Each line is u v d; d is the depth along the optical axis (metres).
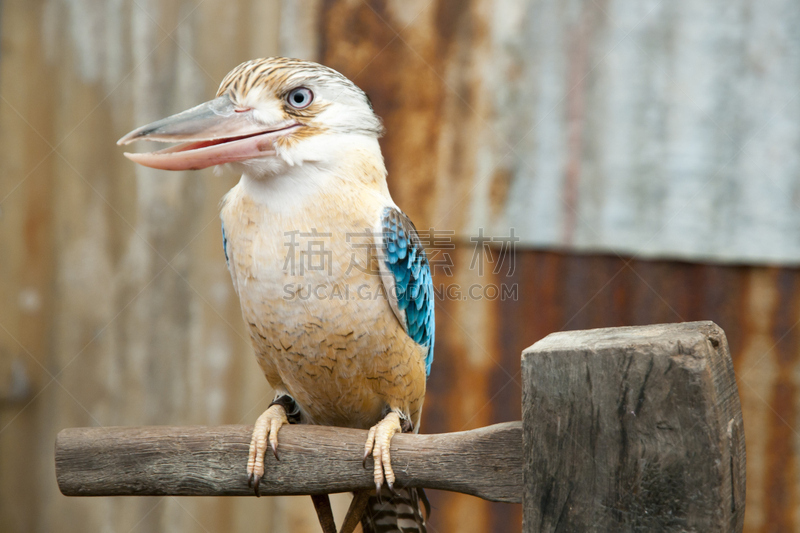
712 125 5.54
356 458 3.45
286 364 4.08
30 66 6.18
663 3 5.57
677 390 2.38
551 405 2.60
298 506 6.18
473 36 5.83
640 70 5.62
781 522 5.41
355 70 5.96
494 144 5.84
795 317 5.42
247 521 6.28
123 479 3.51
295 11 6.00
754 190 5.49
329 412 4.40
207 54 6.17
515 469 3.01
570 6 5.69
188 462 3.53
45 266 6.25
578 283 5.78
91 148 6.23
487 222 5.88
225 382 6.27
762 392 5.47
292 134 3.88
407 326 4.14
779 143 5.45
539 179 5.80
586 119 5.72
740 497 2.48
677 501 2.38
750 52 5.47
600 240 5.72
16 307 6.22
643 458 2.43
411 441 3.33
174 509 6.32
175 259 6.26
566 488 2.56
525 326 5.87
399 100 5.92
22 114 6.19
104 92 6.21
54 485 6.29
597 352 2.51
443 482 3.17
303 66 4.05
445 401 5.99
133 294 6.26
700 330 2.56
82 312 6.27
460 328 5.95
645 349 2.43
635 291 5.69
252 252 3.89
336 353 3.95
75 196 6.24
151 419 6.27
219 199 6.23
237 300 6.26
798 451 5.39
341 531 3.89
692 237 5.58
